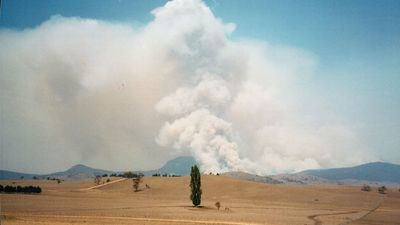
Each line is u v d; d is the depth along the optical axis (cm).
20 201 13725
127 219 8050
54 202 13875
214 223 7838
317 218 10819
